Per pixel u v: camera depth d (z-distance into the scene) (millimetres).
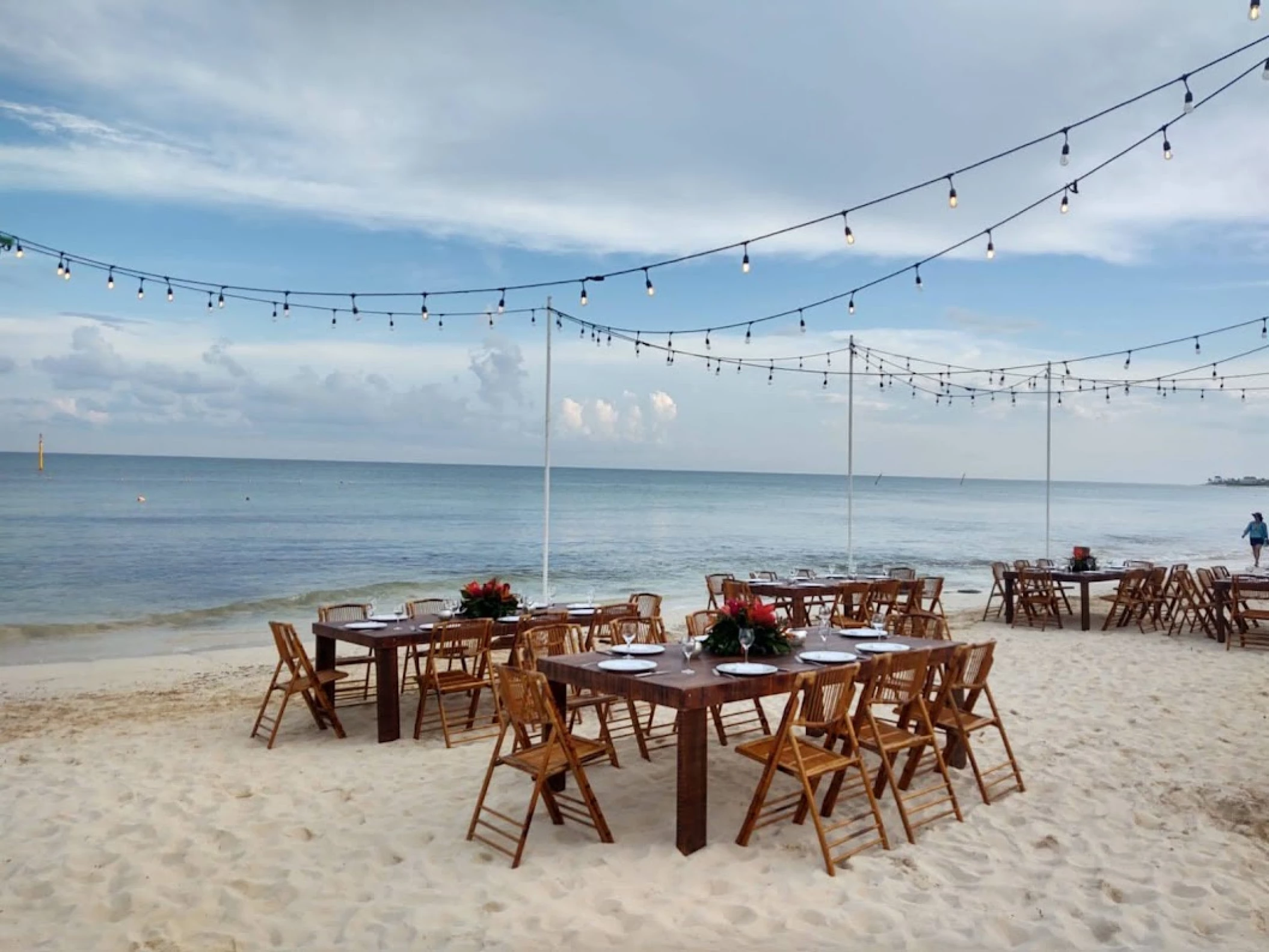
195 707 7734
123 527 31188
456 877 3926
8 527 30484
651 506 54844
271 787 5266
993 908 3602
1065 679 8391
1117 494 141000
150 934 3447
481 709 7453
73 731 6820
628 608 8023
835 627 7660
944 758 5508
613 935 3352
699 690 4141
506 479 114625
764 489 101062
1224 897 3670
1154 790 5082
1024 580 12359
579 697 5977
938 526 42375
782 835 4410
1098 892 3742
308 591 17828
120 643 12031
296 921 3543
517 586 19000
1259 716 6848
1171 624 11773
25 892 3875
